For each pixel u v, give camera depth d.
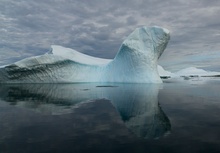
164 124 8.15
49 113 10.81
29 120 9.20
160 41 35.88
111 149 5.57
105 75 40.28
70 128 7.79
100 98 16.77
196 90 22.88
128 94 19.42
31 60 38.91
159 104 13.28
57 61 39.81
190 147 5.60
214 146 5.64
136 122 8.62
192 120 8.67
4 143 6.15
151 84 34.03
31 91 23.59
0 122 8.84
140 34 37.12
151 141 6.16
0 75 40.44
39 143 6.13
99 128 7.77
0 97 18.14
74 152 5.42
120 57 38.38
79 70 42.25
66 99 16.39
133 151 5.41
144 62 35.69
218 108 11.48
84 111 11.29
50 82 40.94
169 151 5.36
